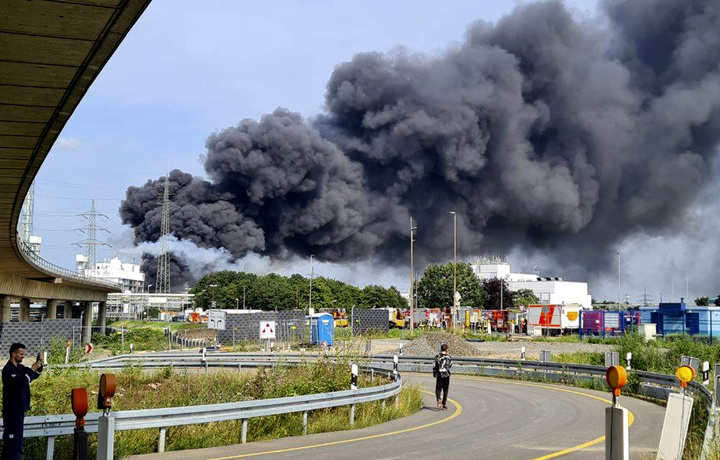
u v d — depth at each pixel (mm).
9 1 11961
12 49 14250
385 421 20141
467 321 98000
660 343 51594
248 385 24453
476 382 34688
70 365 32844
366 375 30750
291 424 17578
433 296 160125
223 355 41906
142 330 95688
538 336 87000
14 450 11211
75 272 79938
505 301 164750
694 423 16922
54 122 19781
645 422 19469
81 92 17141
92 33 13453
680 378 12109
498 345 67500
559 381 34125
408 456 13805
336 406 19000
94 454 13094
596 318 83438
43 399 22781
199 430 16109
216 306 172500
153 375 33938
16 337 52125
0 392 22859
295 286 166875
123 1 12094
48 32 13359
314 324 62844
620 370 8242
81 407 9102
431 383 33844
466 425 18984
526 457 13719
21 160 25156
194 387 25500
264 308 169375
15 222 42688
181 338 72562
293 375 24562
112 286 102188
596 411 22297
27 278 73938
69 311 101375
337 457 13664
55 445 14266
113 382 9188
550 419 20281
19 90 16859
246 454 13984
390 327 105938
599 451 14500
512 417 20797
